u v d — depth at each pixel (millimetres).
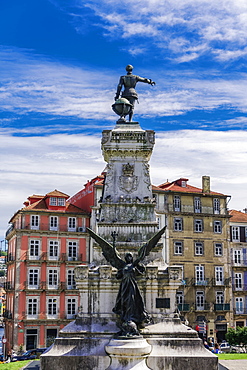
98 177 57000
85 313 20078
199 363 18625
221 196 59469
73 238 53312
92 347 19047
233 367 22031
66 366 18641
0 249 74438
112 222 22234
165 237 55281
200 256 56656
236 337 38688
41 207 53719
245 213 64688
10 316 51500
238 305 57375
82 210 55125
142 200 22812
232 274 58250
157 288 20469
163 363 18656
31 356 43094
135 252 21703
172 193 56750
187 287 55031
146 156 23391
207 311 54844
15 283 50062
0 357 46188
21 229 51188
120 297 19031
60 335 19469
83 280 20312
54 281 51469
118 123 24219
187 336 19453
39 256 51625
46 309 50406
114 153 23312
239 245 59781
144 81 25609
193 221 57250
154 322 19984
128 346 17203
